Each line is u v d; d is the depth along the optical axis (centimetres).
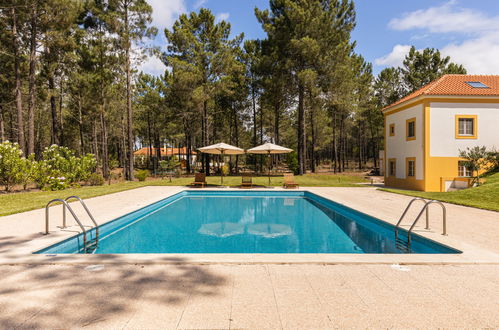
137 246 577
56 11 1703
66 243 500
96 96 2242
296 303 262
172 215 945
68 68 2158
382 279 323
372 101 3572
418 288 299
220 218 900
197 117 3184
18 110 1733
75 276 323
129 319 232
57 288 291
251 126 3831
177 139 3959
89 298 269
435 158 1552
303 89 2370
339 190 1481
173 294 279
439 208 865
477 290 295
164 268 351
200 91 2298
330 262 374
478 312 249
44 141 3456
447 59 3081
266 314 241
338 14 2328
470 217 711
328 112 3447
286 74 2336
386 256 400
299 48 2117
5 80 2141
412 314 244
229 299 269
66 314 239
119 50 1991
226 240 634
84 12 1991
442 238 504
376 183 2206
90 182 1691
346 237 662
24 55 1905
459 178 1491
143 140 5034
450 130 1553
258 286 300
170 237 661
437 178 1549
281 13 2336
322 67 2244
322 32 2189
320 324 226
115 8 1902
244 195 1448
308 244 600
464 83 1703
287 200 1295
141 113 3600
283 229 751
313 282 312
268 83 2388
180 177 2639
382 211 814
